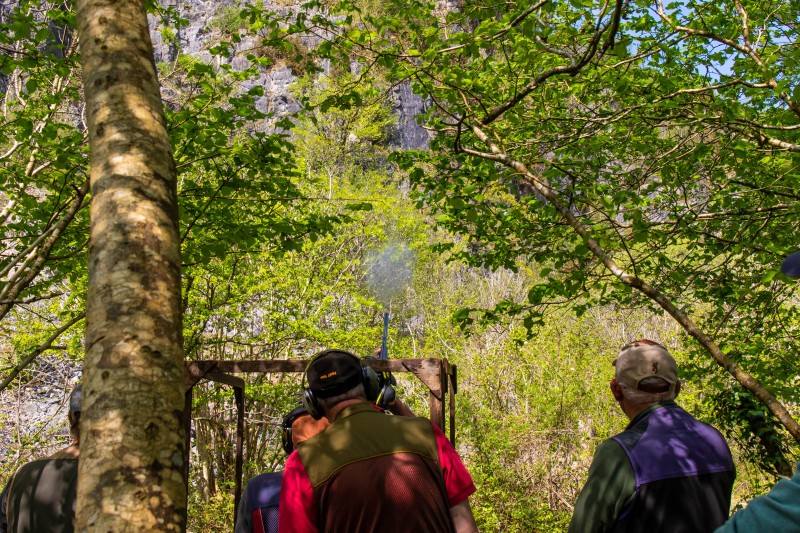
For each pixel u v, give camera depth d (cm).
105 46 186
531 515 1277
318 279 1470
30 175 633
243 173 658
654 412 228
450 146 579
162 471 142
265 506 243
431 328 2120
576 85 636
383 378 298
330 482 199
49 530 266
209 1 4881
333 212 1769
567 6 589
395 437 207
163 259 164
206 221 649
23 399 1216
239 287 1273
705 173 673
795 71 612
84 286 1080
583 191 562
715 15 630
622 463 215
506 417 1438
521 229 641
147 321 153
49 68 596
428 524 195
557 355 1642
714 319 764
